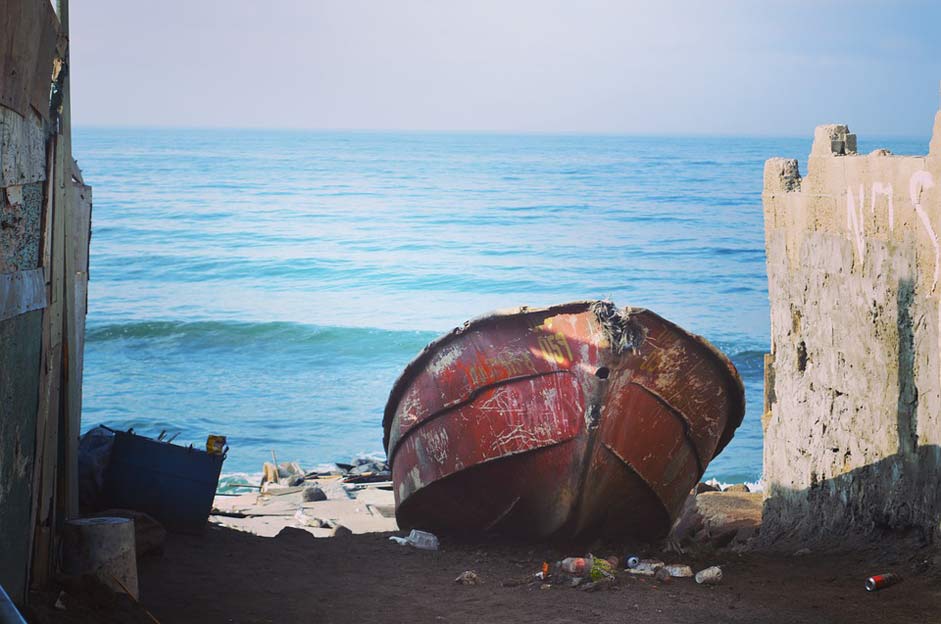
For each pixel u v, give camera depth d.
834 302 9.20
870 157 8.53
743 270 52.34
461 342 9.70
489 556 9.64
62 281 6.83
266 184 112.25
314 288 48.84
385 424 11.52
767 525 10.54
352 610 7.04
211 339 36.50
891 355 8.22
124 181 112.44
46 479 6.27
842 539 8.90
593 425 9.01
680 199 93.38
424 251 59.88
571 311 9.19
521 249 60.59
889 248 8.23
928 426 7.73
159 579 7.77
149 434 24.36
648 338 9.15
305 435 24.39
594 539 10.27
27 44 5.12
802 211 9.91
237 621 6.60
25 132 5.36
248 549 9.36
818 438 9.49
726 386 9.98
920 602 6.82
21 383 5.39
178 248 60.44
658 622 6.55
